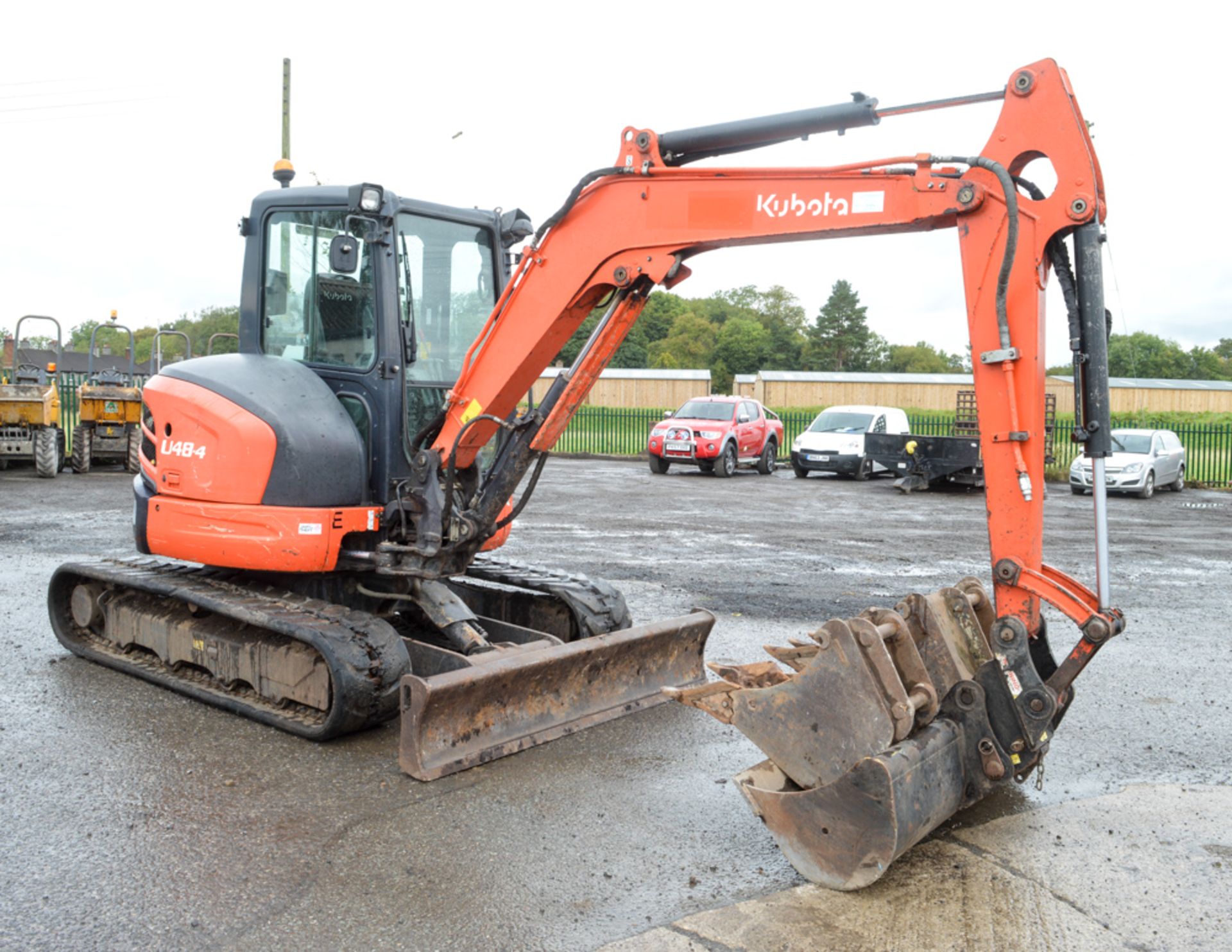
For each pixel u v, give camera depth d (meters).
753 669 4.18
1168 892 3.66
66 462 18.28
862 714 3.62
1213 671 6.65
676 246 4.45
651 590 8.94
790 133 4.25
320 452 5.21
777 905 3.50
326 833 4.00
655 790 4.50
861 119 4.05
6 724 5.17
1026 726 3.66
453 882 3.63
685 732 5.26
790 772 3.80
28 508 13.30
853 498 18.52
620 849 3.92
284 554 5.20
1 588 8.36
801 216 4.17
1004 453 3.77
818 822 3.59
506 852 3.87
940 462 19.50
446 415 5.18
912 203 3.93
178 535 5.57
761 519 14.68
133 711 5.42
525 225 6.18
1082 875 3.79
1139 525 15.35
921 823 3.54
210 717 5.34
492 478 5.12
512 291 4.92
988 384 3.79
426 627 6.36
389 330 5.35
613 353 4.91
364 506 5.42
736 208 4.31
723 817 4.24
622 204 4.57
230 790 4.40
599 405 43.47
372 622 5.06
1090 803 4.50
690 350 95.88
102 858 3.75
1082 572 10.56
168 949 3.15
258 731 5.14
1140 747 5.23
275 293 5.82
